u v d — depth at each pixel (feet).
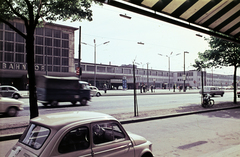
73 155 8.63
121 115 35.29
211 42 57.62
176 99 78.48
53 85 48.52
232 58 55.01
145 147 11.67
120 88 202.18
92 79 183.32
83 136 9.27
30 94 24.36
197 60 61.87
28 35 24.49
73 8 26.73
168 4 12.37
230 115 38.78
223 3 13.09
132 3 11.71
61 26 154.20
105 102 61.57
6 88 69.92
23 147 9.11
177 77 334.85
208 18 14.64
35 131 9.35
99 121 10.03
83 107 48.42
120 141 10.62
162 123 30.55
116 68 211.20
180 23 13.99
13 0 25.91
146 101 67.72
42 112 39.47
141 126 28.35
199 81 312.71
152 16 12.67
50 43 150.00
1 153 16.47
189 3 12.63
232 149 17.80
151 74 269.23
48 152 8.09
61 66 154.92
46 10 27.22
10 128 23.98
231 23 15.64
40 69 143.74
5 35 131.44
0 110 33.14
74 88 51.24
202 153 17.53
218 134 24.17
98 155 9.43
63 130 8.68
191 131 25.58
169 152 17.85
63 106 50.37
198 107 49.62
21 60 137.18
